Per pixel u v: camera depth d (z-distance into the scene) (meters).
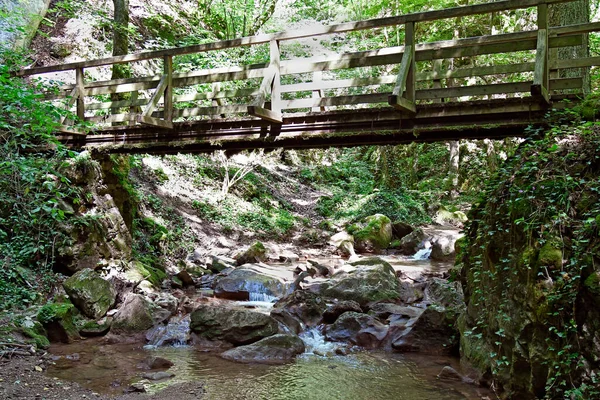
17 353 6.43
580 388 4.03
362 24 7.16
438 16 6.75
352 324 7.87
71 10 17.22
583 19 9.12
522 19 17.33
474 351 5.97
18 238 8.46
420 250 15.69
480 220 5.97
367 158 25.44
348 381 6.05
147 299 8.55
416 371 6.38
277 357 6.91
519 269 4.88
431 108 7.10
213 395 5.57
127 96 13.83
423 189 22.55
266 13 18.45
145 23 18.86
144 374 6.18
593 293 4.12
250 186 19.06
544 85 6.28
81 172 9.38
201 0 20.34
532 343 4.62
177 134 8.94
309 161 25.94
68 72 15.95
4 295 7.61
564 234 4.60
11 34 13.83
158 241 12.33
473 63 18.17
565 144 5.21
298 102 7.80
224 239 15.31
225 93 8.66
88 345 7.32
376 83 7.48
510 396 5.03
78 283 8.20
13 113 7.86
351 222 18.75
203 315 7.70
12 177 8.30
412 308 8.57
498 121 6.86
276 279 10.59
